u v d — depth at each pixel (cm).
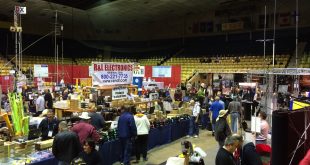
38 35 3016
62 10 2494
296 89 716
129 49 3375
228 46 2838
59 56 3111
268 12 2542
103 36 3356
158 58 3172
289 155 246
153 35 3372
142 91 1505
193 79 2409
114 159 784
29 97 1346
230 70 2291
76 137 566
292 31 2422
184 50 3102
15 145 614
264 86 788
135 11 2628
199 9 2731
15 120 718
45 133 713
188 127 1173
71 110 1003
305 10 2364
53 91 1584
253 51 2631
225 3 2522
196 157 487
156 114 1018
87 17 2827
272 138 251
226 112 708
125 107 782
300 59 2175
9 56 2675
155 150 943
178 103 1426
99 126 762
